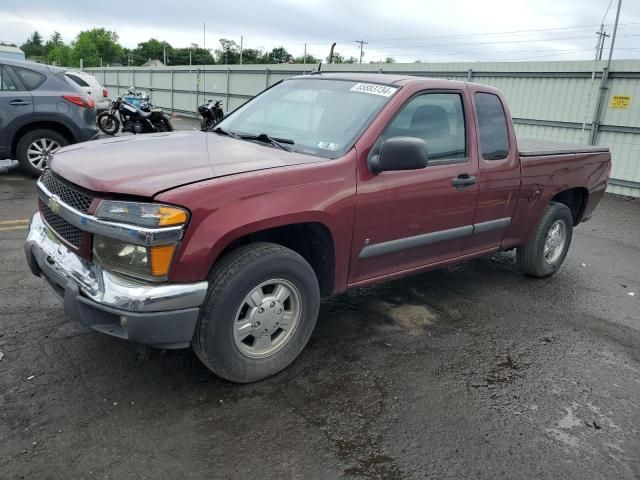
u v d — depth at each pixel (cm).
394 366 360
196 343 297
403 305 464
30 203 702
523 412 321
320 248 349
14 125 812
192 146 357
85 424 275
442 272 560
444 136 412
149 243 264
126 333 274
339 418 299
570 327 448
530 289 531
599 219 911
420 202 387
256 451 267
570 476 269
